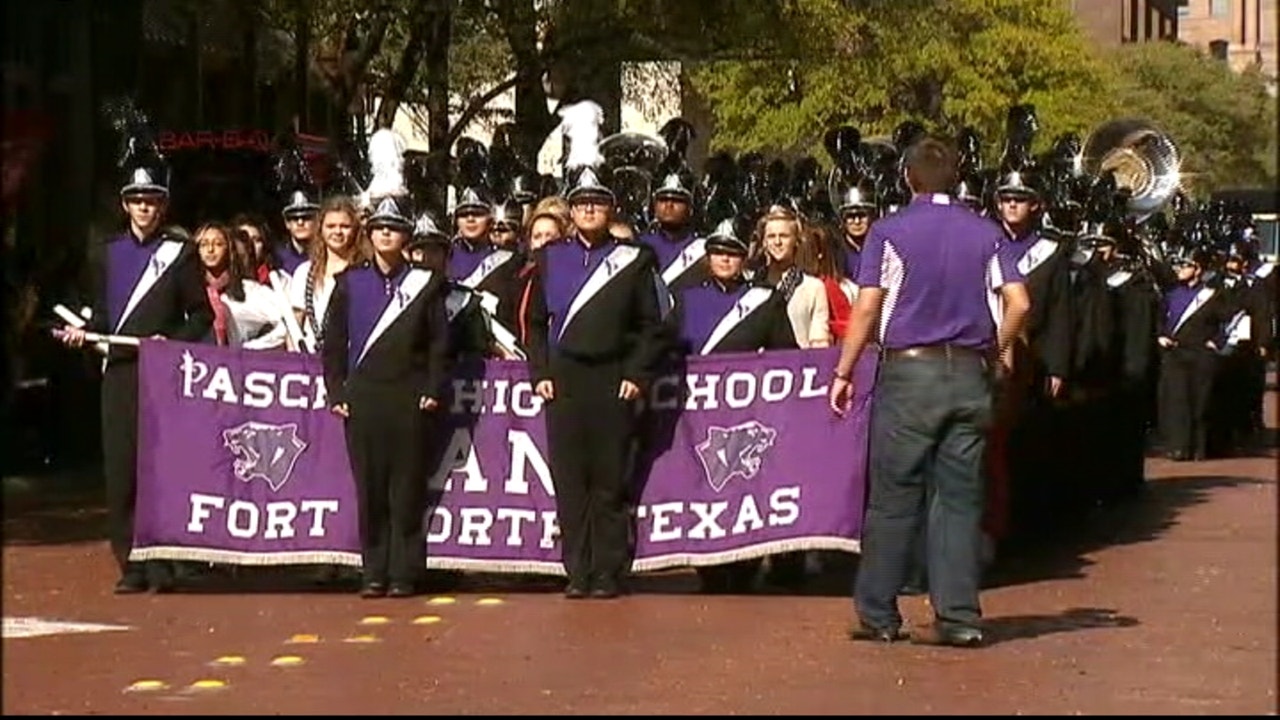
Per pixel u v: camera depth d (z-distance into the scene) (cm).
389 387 1406
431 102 2666
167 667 1197
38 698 1116
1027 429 1642
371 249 1457
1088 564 1611
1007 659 1220
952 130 4256
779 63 3044
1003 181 1638
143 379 1433
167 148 2312
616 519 1416
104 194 2012
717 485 1423
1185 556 1655
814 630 1307
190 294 1450
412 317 1407
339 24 2586
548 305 1412
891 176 1728
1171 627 1327
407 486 1416
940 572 1256
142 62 2256
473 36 3042
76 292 2030
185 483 1434
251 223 1627
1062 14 4762
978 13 4634
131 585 1441
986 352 1245
